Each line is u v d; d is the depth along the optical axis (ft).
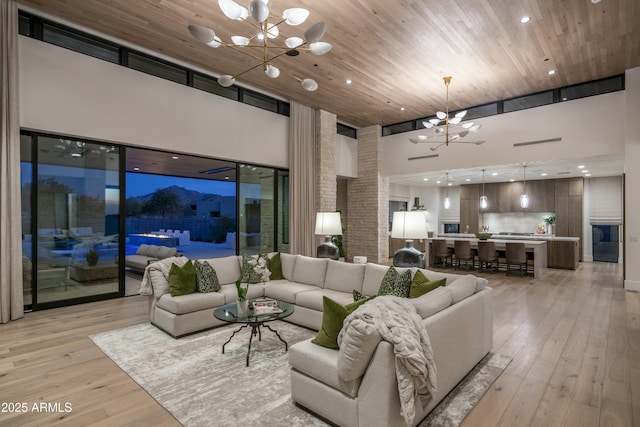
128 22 14.60
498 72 19.22
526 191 34.91
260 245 23.36
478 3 12.78
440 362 7.30
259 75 20.07
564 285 20.97
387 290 11.24
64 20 14.44
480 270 26.58
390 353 5.87
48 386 8.38
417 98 23.58
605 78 20.27
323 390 6.86
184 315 11.84
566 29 14.66
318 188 25.94
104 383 8.52
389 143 30.35
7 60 13.14
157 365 9.53
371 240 30.30
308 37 9.43
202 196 42.63
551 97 22.15
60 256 15.26
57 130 14.49
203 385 8.43
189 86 18.90
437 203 41.86
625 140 19.30
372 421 6.00
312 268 14.94
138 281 21.38
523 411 7.36
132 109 16.70
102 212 16.47
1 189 13.01
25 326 12.76
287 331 12.51
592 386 8.44
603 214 31.68
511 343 11.32
